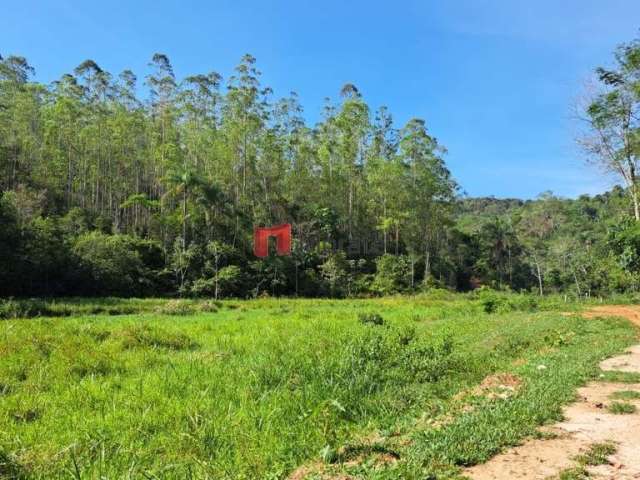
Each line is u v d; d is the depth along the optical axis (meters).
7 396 7.37
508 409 6.00
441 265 59.84
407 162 57.41
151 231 48.09
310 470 4.36
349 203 59.22
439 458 4.48
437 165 58.22
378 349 9.00
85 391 7.36
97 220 47.41
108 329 13.51
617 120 25.69
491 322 19.06
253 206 53.91
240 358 9.77
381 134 62.22
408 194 56.59
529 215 86.94
